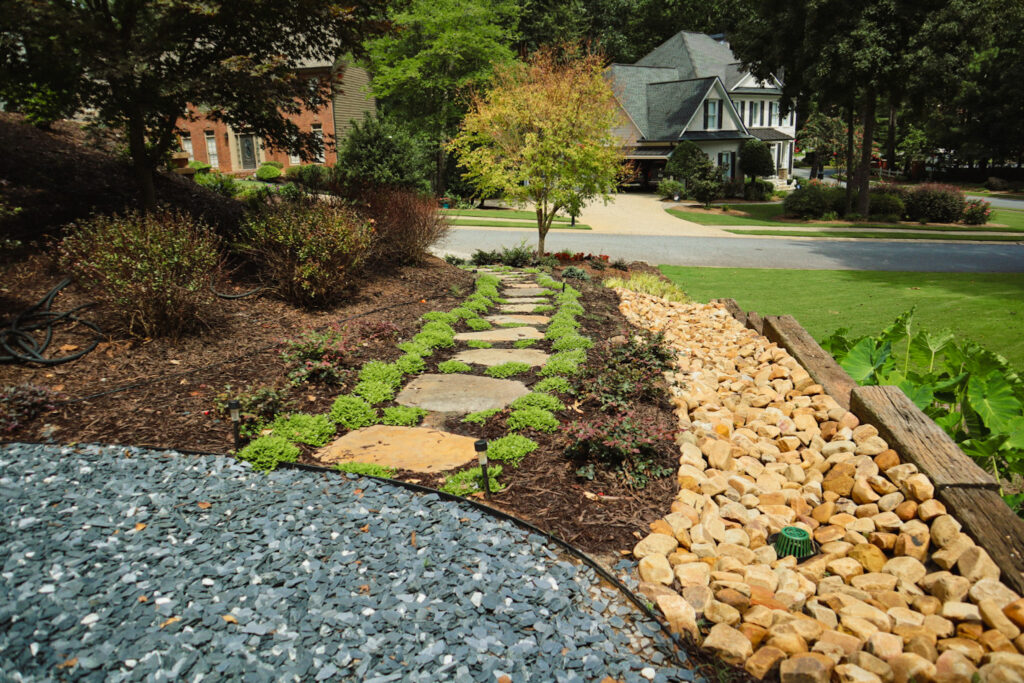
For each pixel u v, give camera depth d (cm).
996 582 272
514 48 3728
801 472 389
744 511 346
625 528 325
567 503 346
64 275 673
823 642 248
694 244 2058
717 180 3612
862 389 433
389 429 445
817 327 1023
